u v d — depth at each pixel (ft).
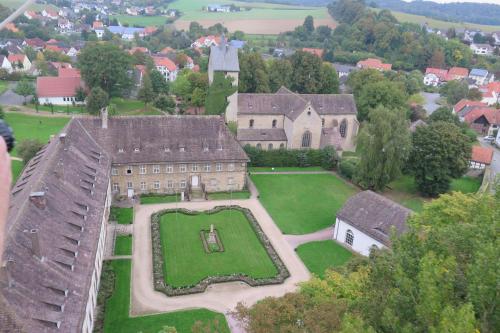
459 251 87.92
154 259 189.67
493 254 70.95
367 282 99.25
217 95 323.16
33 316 108.68
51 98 429.79
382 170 268.00
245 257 197.47
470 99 563.07
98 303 159.22
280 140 330.75
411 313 78.23
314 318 92.99
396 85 387.55
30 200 143.54
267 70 438.81
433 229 97.45
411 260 87.10
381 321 79.66
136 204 245.04
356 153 359.87
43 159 194.59
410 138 268.62
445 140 268.82
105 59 422.82
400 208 200.95
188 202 251.19
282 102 340.39
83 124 246.68
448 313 64.80
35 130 358.02
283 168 318.24
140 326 150.82
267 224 230.48
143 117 258.37
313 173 311.68
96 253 152.87
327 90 449.48
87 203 174.60
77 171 193.06
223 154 263.08
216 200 256.32
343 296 121.39
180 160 254.27
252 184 284.20
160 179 258.16
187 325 152.56
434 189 276.21
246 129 332.19
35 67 557.74
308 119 320.70
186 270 185.26
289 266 192.95
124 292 168.76
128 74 475.72
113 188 251.39
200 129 264.72
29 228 132.16
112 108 371.76
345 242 214.90
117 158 245.04
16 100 439.22
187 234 214.69
